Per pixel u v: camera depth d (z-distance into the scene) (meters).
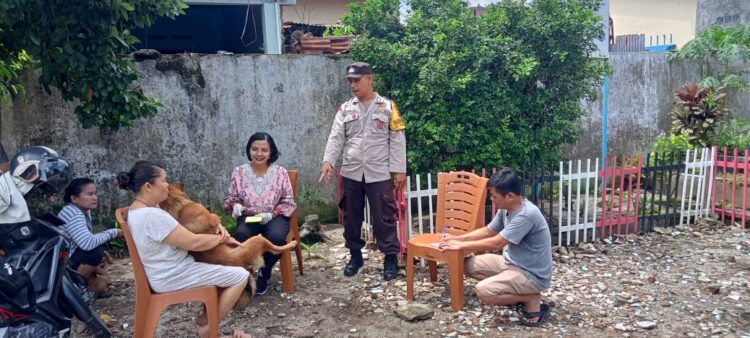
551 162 7.44
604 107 9.23
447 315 4.57
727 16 10.91
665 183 8.41
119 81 5.00
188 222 3.90
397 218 5.73
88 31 4.72
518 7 6.86
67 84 5.18
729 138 8.91
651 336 4.21
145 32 11.36
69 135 6.39
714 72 10.62
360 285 5.28
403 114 6.94
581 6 6.88
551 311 4.64
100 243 4.61
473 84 6.68
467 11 7.00
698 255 6.11
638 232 6.86
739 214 7.18
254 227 5.00
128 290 5.27
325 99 7.42
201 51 11.82
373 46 6.80
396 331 4.34
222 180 7.05
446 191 5.14
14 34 4.67
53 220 3.79
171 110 6.76
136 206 3.78
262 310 4.76
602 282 5.30
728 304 4.80
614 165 6.61
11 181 3.45
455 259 4.52
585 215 6.46
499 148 6.86
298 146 7.35
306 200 7.46
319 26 11.12
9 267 3.30
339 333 4.33
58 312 3.61
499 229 4.59
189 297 3.77
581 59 6.98
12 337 3.35
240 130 7.07
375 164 5.24
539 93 7.03
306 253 6.34
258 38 9.74
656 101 10.05
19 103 6.12
